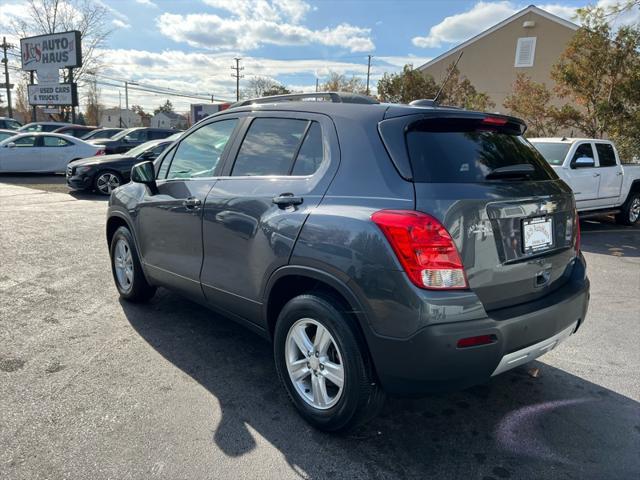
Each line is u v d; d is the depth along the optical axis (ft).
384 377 7.89
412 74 77.41
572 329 9.46
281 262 9.11
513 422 9.52
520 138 10.21
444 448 8.67
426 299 7.30
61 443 8.39
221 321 14.12
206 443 8.54
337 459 8.27
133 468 7.83
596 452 8.63
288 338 9.37
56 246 22.17
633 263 22.97
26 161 48.85
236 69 184.24
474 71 92.17
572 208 10.05
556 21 83.87
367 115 8.89
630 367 11.92
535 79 86.79
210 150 12.04
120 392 10.11
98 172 38.42
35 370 10.91
